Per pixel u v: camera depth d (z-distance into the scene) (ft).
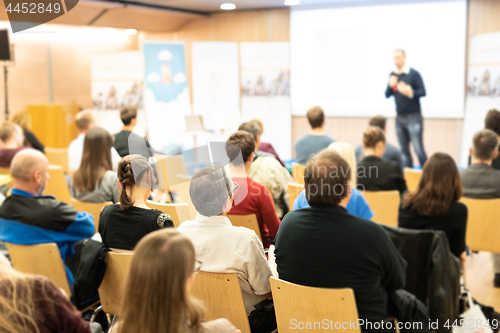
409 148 21.07
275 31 24.50
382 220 10.83
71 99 28.96
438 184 7.65
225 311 5.63
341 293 4.82
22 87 27.07
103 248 6.45
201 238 5.56
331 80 23.32
